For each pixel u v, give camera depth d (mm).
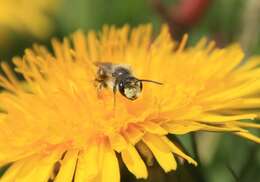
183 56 136
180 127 122
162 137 121
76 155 122
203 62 135
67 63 137
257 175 147
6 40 190
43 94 131
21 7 194
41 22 194
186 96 125
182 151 124
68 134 123
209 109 125
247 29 171
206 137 162
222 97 129
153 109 124
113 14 191
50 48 193
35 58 138
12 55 190
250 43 171
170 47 137
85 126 124
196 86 128
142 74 132
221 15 182
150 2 177
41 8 196
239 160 161
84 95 128
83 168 119
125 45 141
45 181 120
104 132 123
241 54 135
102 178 117
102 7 192
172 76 131
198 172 129
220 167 161
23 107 130
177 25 169
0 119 130
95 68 137
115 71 129
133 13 190
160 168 123
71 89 131
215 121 122
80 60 137
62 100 127
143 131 123
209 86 130
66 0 194
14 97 133
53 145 124
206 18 181
